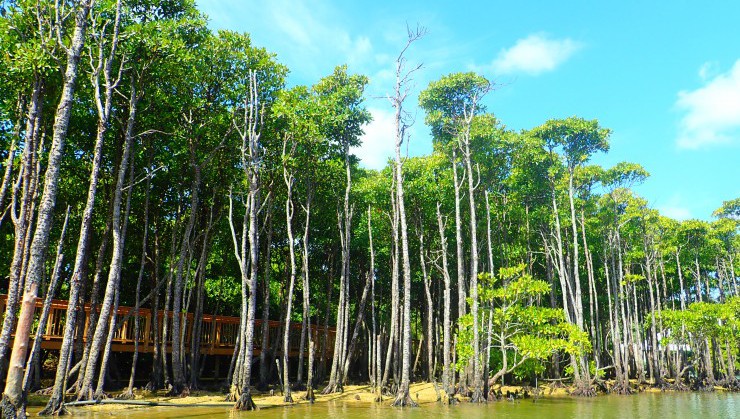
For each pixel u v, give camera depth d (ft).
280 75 68.54
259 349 83.51
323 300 112.37
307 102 67.31
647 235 113.29
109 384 63.77
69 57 39.11
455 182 78.18
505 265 98.58
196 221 77.71
